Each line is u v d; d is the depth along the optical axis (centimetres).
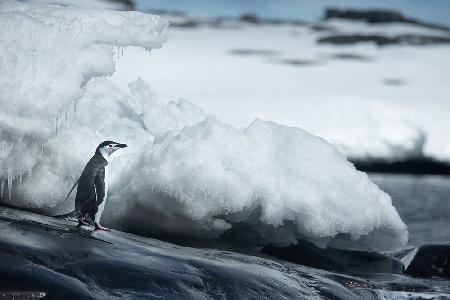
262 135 1238
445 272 1267
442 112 4641
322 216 1189
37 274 782
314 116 4431
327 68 6444
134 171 1190
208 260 971
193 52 7012
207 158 1148
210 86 5506
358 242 1301
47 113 1063
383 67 6519
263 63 6638
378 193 1276
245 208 1173
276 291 934
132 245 964
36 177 1118
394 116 4481
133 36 1173
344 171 1218
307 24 10131
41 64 1080
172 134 1192
